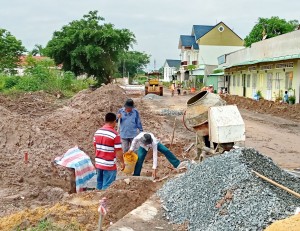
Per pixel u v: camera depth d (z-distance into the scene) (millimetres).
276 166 8250
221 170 7695
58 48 48531
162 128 18609
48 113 22125
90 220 7250
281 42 28969
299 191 7469
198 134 10539
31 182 11586
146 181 9273
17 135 15219
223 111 9742
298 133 18156
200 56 71500
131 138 11656
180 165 10516
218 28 70812
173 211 7371
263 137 16875
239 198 6750
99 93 25891
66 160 10070
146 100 39375
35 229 6699
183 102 36812
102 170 9156
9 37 49625
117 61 52219
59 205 7816
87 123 16922
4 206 9484
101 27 50625
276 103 27859
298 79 26531
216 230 6289
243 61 38906
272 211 6293
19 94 29500
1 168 12523
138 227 6840
